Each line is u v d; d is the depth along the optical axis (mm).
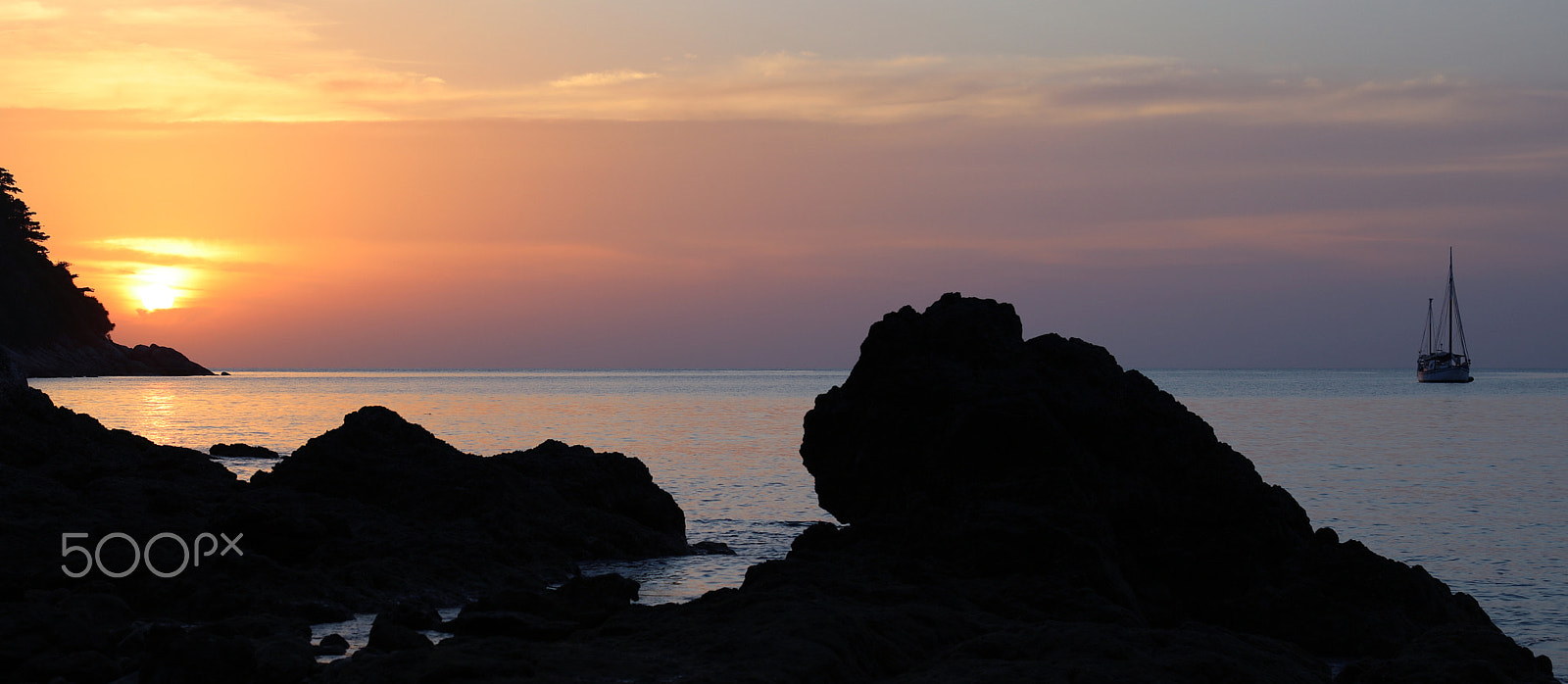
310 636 19922
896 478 26359
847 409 27812
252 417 100000
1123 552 23500
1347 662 20844
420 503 31828
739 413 118875
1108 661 15719
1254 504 24078
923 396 26219
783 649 15555
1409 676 16312
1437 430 90375
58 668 16422
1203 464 24656
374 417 35938
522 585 26266
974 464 24203
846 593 20094
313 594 22734
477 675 14711
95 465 33344
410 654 15453
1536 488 49969
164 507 28094
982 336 27047
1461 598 23953
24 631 17500
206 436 77875
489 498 31781
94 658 16703
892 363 27422
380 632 17922
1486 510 42906
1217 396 177250
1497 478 54062
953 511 22844
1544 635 23891
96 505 27922
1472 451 70188
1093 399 25188
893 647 16750
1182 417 25406
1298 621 21969
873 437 26672
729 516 40844
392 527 29531
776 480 52000
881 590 20078
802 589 19719
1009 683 14578
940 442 25141
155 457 37375
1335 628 21641
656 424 95938
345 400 145625
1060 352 26625
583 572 29047
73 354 195375
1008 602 19766
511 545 28984
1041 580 20375
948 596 19844
